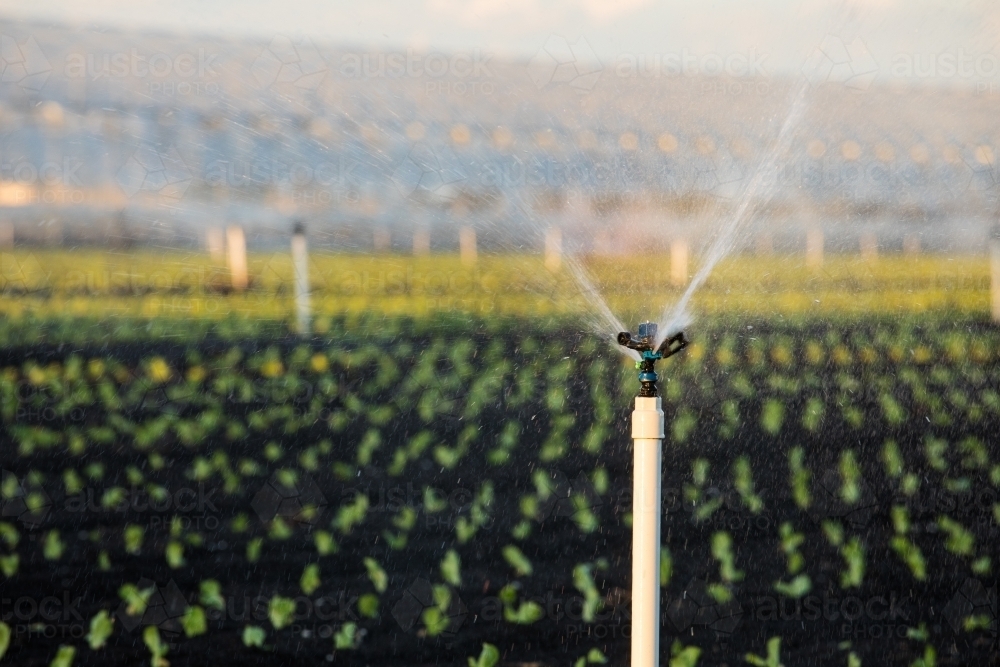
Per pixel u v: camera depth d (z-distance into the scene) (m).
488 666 5.97
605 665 6.07
